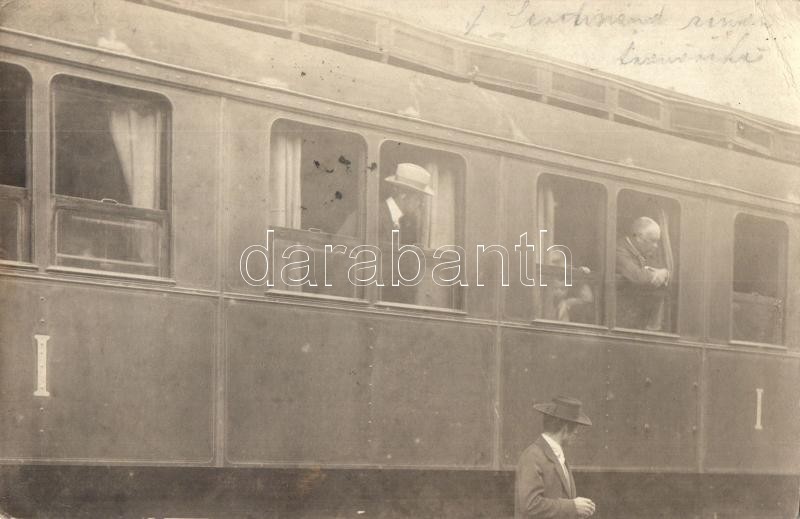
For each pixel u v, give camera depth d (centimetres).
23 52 281
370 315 331
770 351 428
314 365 320
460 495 345
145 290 293
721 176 421
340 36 337
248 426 307
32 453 277
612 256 389
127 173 297
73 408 281
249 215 313
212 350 303
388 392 332
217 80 311
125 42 297
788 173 436
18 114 282
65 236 285
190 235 303
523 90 375
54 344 279
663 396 397
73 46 288
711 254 417
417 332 340
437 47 357
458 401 347
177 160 303
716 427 410
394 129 342
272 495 312
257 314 311
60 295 281
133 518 290
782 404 428
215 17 315
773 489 420
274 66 322
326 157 331
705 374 411
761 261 435
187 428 297
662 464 393
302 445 316
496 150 364
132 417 289
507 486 354
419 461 337
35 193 280
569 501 333
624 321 395
